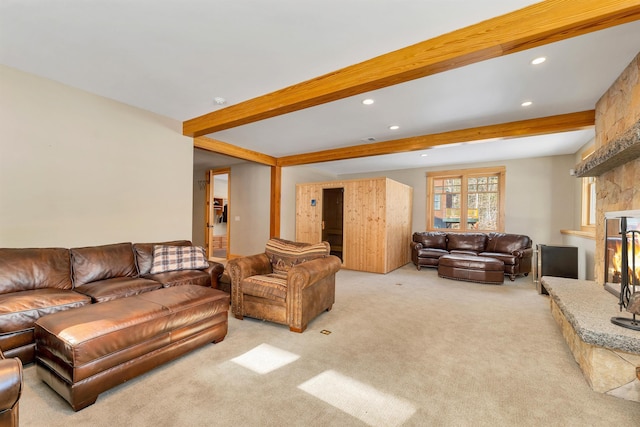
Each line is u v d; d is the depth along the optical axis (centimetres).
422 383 196
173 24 205
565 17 179
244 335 271
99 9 190
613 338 179
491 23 201
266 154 628
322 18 199
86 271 285
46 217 292
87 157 321
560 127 365
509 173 645
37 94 284
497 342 261
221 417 160
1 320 198
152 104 356
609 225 281
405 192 701
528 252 545
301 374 205
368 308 357
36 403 170
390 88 298
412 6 187
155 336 200
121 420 157
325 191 721
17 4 184
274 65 263
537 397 182
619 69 258
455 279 523
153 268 332
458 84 288
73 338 163
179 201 414
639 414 166
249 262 330
